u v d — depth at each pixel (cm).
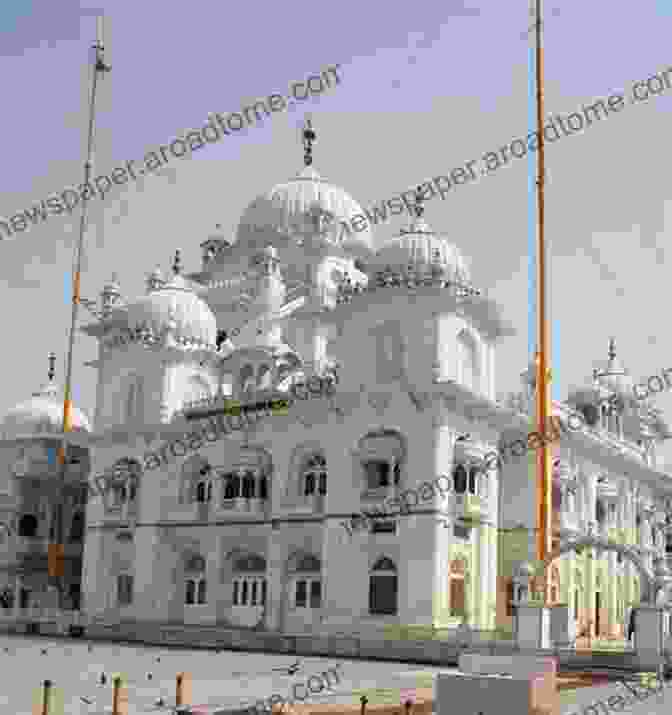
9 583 7025
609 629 6719
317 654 4881
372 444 5291
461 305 5441
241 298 7200
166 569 6125
